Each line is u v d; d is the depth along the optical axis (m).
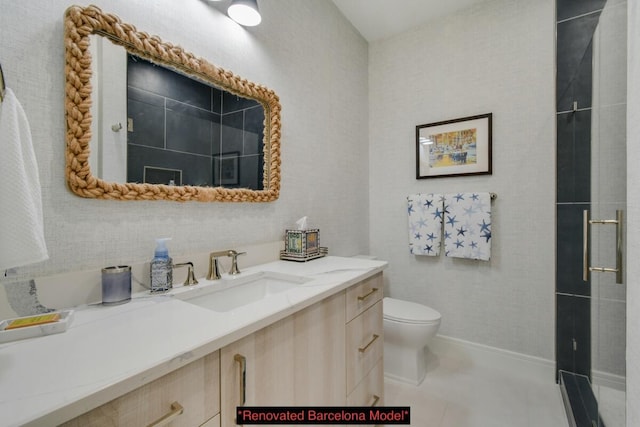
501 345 1.97
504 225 1.96
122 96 0.94
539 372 1.85
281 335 0.81
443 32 2.16
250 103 1.39
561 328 1.75
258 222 1.42
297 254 1.46
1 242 0.51
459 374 1.89
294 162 1.65
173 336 0.62
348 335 1.14
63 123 0.81
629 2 0.76
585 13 1.64
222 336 0.62
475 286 2.06
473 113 2.06
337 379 1.07
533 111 1.87
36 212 0.56
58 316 0.67
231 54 1.29
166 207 1.06
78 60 0.82
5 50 0.72
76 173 0.82
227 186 1.28
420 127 2.24
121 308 0.80
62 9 0.81
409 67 2.31
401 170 2.35
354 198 2.26
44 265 0.78
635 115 0.72
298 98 1.68
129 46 0.95
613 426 1.11
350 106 2.21
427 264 2.24
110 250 0.91
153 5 1.01
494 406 1.58
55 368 0.49
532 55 1.87
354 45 2.27
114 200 0.92
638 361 0.70
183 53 1.08
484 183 2.03
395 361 1.84
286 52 1.60
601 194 1.29
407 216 2.32
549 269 1.83
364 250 2.38
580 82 1.61
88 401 0.42
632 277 0.74
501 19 1.96
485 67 2.01
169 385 0.54
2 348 0.56
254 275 1.22
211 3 1.21
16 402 0.40
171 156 1.08
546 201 1.83
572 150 1.69
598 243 1.30
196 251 1.15
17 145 0.54
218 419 0.64
